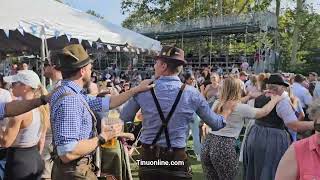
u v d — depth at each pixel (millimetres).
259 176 4961
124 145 5664
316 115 2314
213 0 40562
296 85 9430
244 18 30594
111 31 9969
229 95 4551
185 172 3412
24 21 7617
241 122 4629
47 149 4613
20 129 3822
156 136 3389
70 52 2797
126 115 3545
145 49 11227
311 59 35812
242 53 33250
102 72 26516
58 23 8320
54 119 2686
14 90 3979
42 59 8070
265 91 5320
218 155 4547
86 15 9828
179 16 41094
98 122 2949
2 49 12852
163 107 3361
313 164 2283
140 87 3350
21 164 3844
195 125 8188
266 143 4895
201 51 35656
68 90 2742
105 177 3627
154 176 3404
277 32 33812
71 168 2760
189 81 9125
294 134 5402
